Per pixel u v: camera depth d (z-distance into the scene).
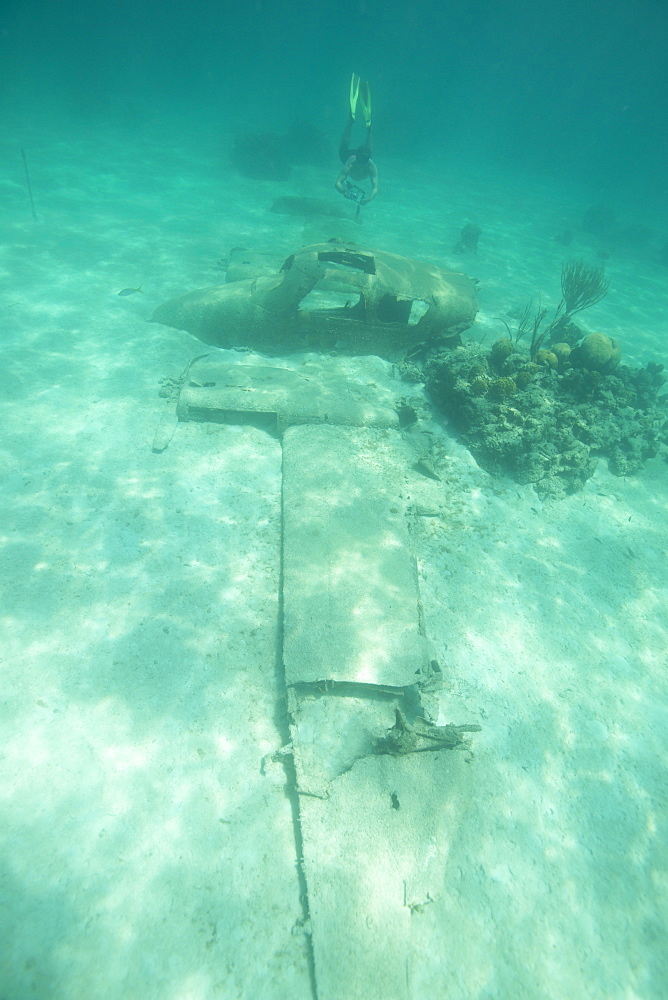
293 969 3.05
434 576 5.46
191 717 4.13
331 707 4.06
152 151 20.12
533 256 16.50
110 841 3.46
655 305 14.52
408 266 8.41
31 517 5.48
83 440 6.54
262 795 3.76
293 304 7.88
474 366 7.37
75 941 3.04
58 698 4.13
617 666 4.95
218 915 3.22
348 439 6.78
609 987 3.15
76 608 4.74
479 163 34.66
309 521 5.48
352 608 4.65
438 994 3.01
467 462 6.98
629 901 3.51
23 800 3.58
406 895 3.30
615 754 4.29
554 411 7.22
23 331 8.40
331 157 23.70
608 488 7.22
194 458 6.49
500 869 3.57
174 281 10.55
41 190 14.26
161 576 5.11
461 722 4.31
